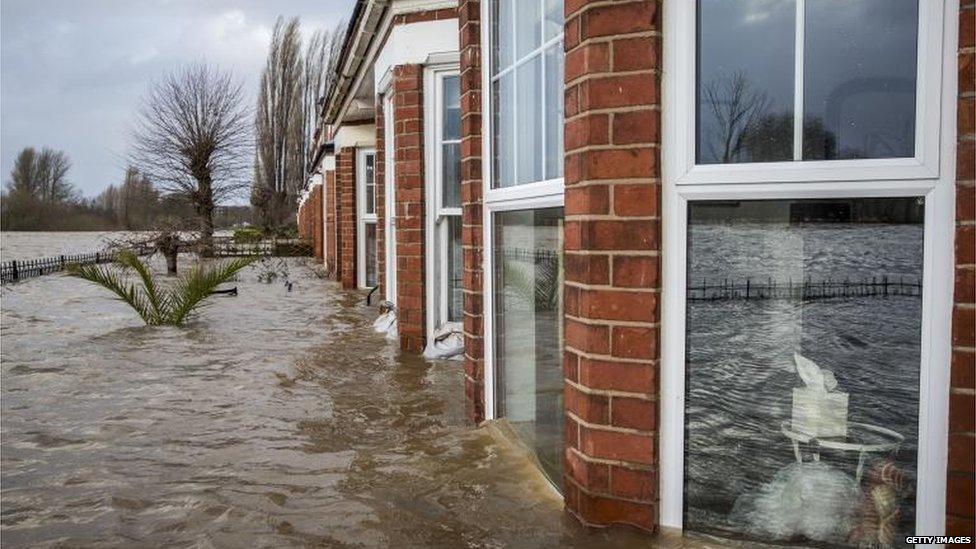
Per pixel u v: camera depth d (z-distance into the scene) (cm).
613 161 264
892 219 244
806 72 252
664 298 267
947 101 229
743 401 269
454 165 732
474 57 418
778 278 261
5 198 6172
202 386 580
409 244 731
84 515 323
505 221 405
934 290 234
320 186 2416
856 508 259
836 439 260
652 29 257
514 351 400
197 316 1040
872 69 243
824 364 259
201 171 2550
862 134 245
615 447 273
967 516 231
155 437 440
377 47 868
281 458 395
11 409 508
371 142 1462
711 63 261
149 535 301
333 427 458
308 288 1545
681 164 261
